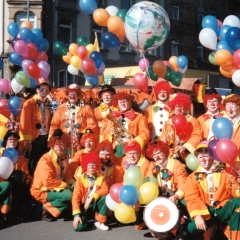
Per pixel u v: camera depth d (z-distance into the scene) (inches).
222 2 1176.8
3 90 302.0
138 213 211.8
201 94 393.4
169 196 208.2
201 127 247.6
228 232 189.3
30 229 221.6
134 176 200.7
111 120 246.2
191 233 191.9
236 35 234.4
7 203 225.6
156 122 255.4
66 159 238.1
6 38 794.2
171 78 277.9
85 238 207.6
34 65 279.3
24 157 250.5
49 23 844.0
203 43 263.4
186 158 221.3
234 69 247.6
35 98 275.9
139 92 338.6
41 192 230.7
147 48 270.7
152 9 257.1
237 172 185.0
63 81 868.0
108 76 510.0
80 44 358.3
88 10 300.0
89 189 221.1
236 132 225.8
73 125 262.7
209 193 188.9
